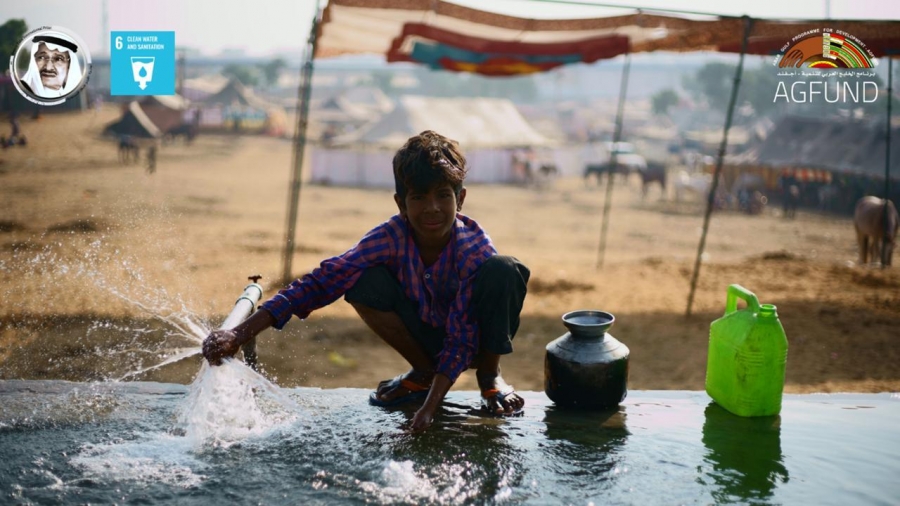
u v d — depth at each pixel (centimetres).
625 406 304
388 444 257
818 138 2781
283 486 225
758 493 225
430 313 289
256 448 254
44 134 3550
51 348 600
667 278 1126
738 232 2044
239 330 271
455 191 274
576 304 962
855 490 227
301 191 2712
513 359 725
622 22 838
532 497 220
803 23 782
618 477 234
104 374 534
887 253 1305
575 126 8556
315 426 274
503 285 275
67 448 253
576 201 2780
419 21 853
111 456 246
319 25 882
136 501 216
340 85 15438
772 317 291
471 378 663
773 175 2856
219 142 4844
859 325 823
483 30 886
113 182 2412
